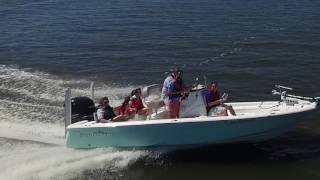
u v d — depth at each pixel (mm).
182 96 12648
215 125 12180
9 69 20312
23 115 14766
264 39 24406
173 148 12609
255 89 17562
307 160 12195
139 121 12266
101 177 11555
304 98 13305
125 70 20328
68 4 37188
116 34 26844
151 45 24250
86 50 23734
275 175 11586
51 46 24734
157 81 18906
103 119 12516
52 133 13625
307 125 14078
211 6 34375
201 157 12516
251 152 12711
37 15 33312
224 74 19344
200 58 21703
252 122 12250
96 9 34625
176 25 28547
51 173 11609
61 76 19469
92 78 19266
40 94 16891
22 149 12625
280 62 20453
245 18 29812
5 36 27234
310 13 30281
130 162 12227
